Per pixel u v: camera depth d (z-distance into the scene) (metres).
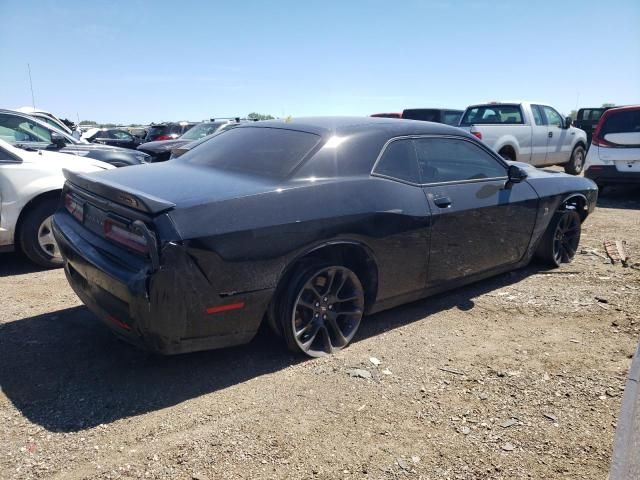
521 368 3.54
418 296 4.32
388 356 3.72
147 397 3.17
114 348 3.78
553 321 4.32
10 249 5.45
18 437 2.77
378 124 4.19
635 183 9.88
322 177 3.61
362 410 3.04
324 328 3.71
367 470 2.55
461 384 3.34
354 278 3.77
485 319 4.38
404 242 3.96
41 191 5.41
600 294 4.89
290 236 3.32
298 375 3.44
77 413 2.99
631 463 2.32
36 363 3.55
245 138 4.23
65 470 2.53
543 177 5.46
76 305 4.57
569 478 2.50
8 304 4.58
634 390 2.89
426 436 2.82
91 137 21.69
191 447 2.70
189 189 3.30
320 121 4.18
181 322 3.02
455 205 4.30
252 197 3.24
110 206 3.25
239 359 3.64
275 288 3.34
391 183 3.94
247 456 2.64
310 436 2.80
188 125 18.89
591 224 8.12
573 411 3.04
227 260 3.09
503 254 4.91
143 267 2.95
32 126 8.43
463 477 2.51
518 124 11.88
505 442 2.77
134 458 2.62
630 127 9.88
